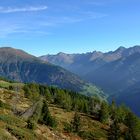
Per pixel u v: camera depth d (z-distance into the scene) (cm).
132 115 15188
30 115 7800
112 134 12681
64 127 10831
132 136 14012
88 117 15662
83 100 19700
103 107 15675
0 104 8538
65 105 16450
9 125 4553
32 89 17612
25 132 4553
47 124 8544
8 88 18125
